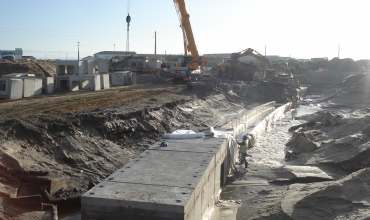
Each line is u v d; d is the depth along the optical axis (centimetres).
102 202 690
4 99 2109
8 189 902
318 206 867
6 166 1009
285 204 931
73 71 3041
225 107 3341
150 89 3145
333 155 1462
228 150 1284
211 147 1095
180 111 2458
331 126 2158
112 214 688
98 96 2391
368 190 867
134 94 2655
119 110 1884
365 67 7656
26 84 2245
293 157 1581
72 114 1616
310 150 1627
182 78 3972
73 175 1210
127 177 811
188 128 1441
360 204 819
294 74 7194
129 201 679
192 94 3031
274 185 1205
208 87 3462
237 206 1030
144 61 5662
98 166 1330
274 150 1800
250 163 1473
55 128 1405
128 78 3622
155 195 706
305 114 3241
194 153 1022
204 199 877
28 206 848
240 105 3666
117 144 1596
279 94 4412
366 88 4272
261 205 995
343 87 5150
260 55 5097
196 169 875
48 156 1265
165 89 3192
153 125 1925
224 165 1197
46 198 983
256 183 1227
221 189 1178
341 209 827
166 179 801
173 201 677
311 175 1242
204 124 2430
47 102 2005
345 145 1509
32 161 1190
